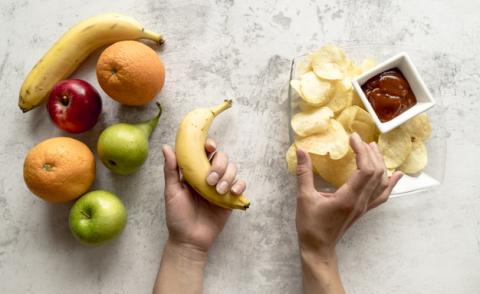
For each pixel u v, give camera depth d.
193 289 0.92
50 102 0.91
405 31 1.00
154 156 0.98
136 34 0.94
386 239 0.99
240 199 0.87
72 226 0.89
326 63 0.90
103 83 0.87
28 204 1.00
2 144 1.00
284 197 0.98
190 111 0.99
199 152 0.87
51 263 0.99
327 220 0.84
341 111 0.91
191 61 0.99
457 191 1.00
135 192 0.98
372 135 0.92
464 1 1.00
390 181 0.88
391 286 0.99
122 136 0.87
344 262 0.99
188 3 0.99
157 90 0.91
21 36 1.00
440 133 0.96
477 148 1.00
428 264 1.00
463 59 1.00
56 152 0.87
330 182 0.92
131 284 0.99
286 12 0.99
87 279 0.99
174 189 0.90
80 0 1.00
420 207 1.00
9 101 1.00
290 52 0.99
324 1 0.99
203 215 0.93
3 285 0.99
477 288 1.00
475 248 1.00
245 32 0.99
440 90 1.00
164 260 0.93
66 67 0.95
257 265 0.99
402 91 0.88
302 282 0.98
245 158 0.99
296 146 0.89
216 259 0.99
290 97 0.92
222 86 0.99
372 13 0.99
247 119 0.99
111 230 0.89
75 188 0.89
